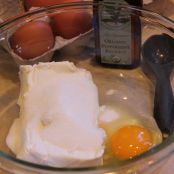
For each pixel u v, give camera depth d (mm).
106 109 408
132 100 416
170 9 515
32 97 385
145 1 495
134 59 431
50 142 348
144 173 318
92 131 358
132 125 391
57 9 427
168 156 313
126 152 366
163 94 400
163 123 382
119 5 406
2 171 323
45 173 295
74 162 338
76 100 383
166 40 416
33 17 430
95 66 443
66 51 447
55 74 407
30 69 408
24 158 336
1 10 465
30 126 360
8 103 418
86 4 418
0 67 445
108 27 420
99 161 343
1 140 381
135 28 417
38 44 431
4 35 431
